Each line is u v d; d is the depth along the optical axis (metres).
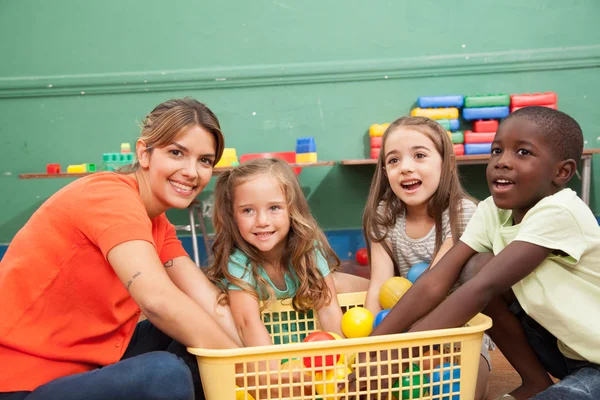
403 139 1.31
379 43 2.97
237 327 1.19
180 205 1.01
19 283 0.91
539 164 0.94
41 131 2.99
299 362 0.97
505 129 0.97
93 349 0.95
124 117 2.99
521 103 2.81
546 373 1.07
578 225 0.92
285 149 3.01
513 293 1.11
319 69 2.97
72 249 0.91
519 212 1.02
